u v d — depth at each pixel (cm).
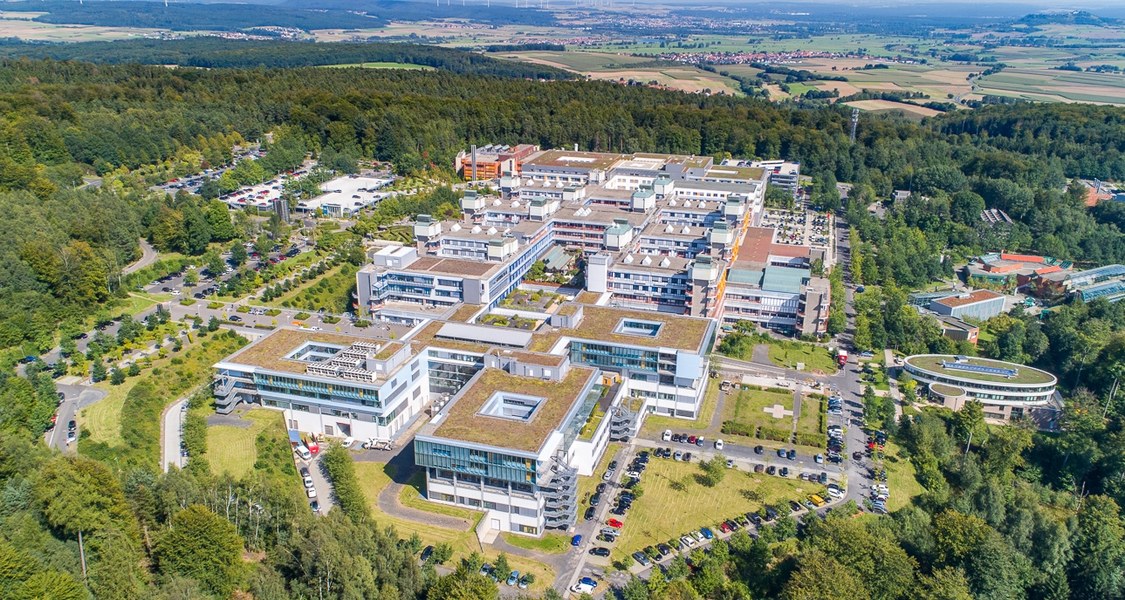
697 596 18712
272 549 19150
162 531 18462
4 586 14775
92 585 16125
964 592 19188
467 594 17275
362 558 17800
